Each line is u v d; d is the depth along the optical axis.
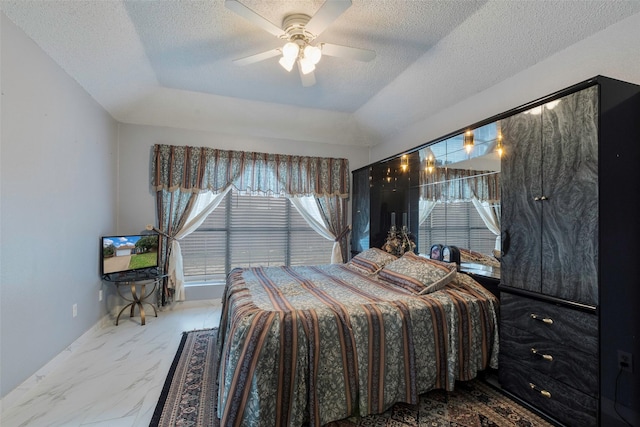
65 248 2.63
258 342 1.63
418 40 2.54
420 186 3.64
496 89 2.76
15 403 1.96
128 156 3.93
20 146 2.06
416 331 2.01
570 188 1.71
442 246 3.17
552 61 2.29
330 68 3.05
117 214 3.86
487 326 2.20
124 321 3.56
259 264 4.60
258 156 4.42
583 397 1.62
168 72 3.17
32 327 2.17
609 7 1.84
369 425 1.80
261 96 3.75
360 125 4.55
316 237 4.91
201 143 4.26
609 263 1.59
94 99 3.20
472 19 2.26
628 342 1.63
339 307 1.94
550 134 1.82
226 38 2.55
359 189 4.57
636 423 1.64
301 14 2.16
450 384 2.04
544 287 1.85
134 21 2.31
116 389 2.15
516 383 2.02
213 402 2.01
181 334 3.19
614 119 1.62
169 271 3.98
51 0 1.98
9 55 1.96
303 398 1.70
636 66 1.81
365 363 1.84
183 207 4.07
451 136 2.71
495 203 2.62
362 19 2.27
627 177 1.65
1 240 1.89
